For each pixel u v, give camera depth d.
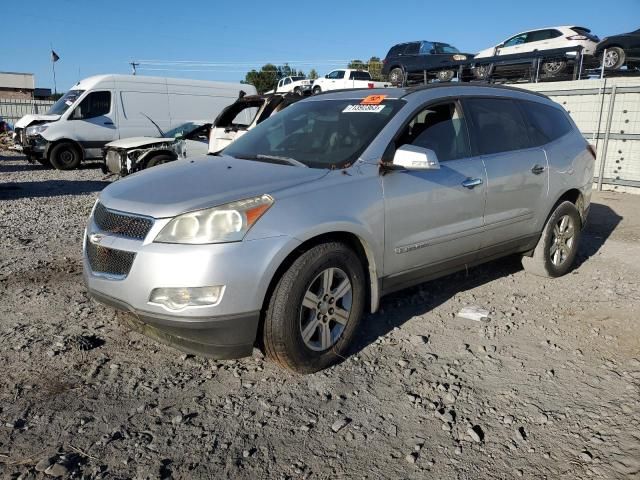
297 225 3.25
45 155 15.14
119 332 4.05
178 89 16.22
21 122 16.23
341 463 2.70
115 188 3.71
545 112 5.52
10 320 4.25
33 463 2.62
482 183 4.46
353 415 3.09
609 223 8.44
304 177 3.54
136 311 3.17
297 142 4.23
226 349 3.20
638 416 3.11
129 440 2.82
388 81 21.86
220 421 3.00
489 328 4.29
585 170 5.64
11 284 5.08
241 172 3.67
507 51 18.41
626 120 11.30
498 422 3.06
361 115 4.22
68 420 2.96
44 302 4.63
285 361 3.35
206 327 3.07
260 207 3.21
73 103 15.29
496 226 4.70
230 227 3.10
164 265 3.05
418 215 3.98
